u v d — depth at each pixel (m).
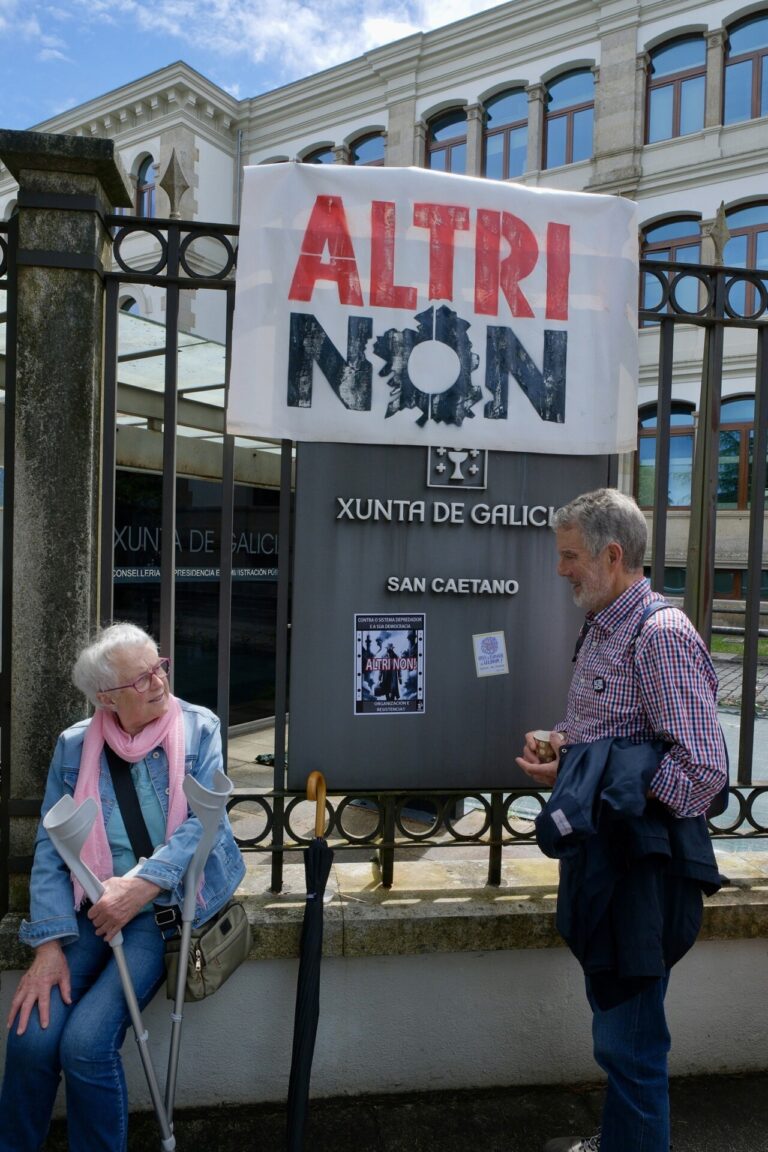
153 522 5.17
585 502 1.90
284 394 2.29
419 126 20.23
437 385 2.36
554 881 2.53
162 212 21.05
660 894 1.75
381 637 2.38
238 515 5.98
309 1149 2.18
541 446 2.42
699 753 1.69
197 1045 2.31
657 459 2.51
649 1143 1.78
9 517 2.19
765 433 2.55
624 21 17.42
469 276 2.36
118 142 21.75
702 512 2.55
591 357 2.44
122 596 4.95
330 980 2.35
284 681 2.35
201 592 5.63
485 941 2.34
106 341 2.27
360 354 2.32
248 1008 2.31
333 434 2.31
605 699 1.82
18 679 2.20
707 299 2.52
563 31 18.20
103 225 2.25
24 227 2.15
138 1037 1.80
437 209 2.33
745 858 2.71
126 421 5.23
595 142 18.05
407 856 3.42
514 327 2.39
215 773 1.90
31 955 2.18
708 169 16.88
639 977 1.70
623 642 1.81
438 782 2.42
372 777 2.39
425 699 2.40
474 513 2.40
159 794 1.99
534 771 2.03
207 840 1.83
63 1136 2.21
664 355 2.49
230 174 22.41
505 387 2.39
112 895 1.79
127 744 1.98
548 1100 2.39
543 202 2.39
